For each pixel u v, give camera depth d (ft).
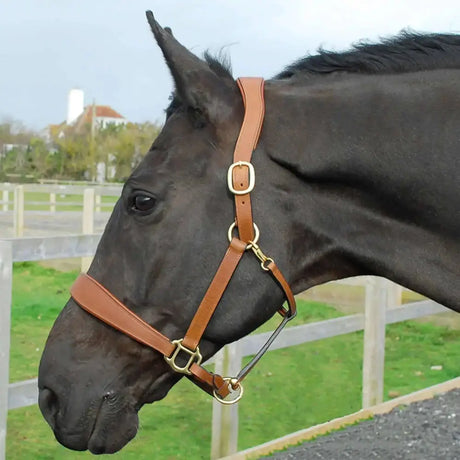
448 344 27.02
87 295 6.80
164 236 6.57
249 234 6.56
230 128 6.66
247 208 6.54
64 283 36.17
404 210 6.82
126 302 6.71
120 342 6.78
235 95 6.83
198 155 6.63
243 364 22.93
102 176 115.96
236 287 6.64
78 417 6.68
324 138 6.71
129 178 6.73
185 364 6.87
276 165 6.72
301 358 24.22
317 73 7.11
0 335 11.82
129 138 113.70
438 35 7.18
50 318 27.99
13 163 117.39
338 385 21.01
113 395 6.76
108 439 6.79
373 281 17.65
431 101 6.75
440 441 15.61
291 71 7.34
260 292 6.68
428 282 6.83
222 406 14.42
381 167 6.68
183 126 6.78
